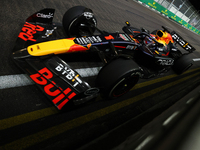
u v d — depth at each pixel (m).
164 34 3.36
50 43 2.04
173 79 4.99
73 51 2.19
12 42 2.47
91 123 2.04
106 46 2.56
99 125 1.91
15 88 1.94
